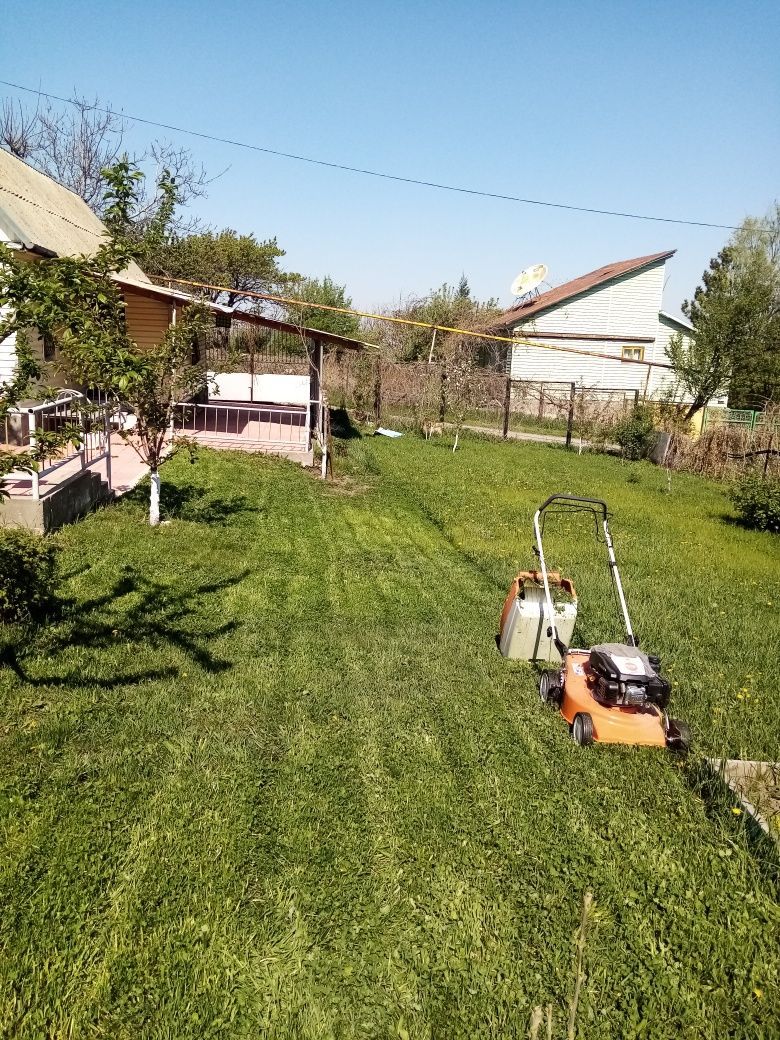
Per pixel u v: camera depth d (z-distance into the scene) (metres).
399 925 3.52
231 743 4.97
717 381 26.06
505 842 4.15
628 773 4.95
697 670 6.91
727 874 3.99
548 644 6.82
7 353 11.91
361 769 4.80
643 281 35.09
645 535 13.09
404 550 10.81
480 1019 3.07
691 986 3.29
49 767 4.50
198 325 10.09
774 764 5.07
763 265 27.81
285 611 7.76
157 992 3.07
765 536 13.76
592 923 3.58
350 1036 2.97
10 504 8.60
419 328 39.41
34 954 3.20
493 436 26.72
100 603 7.17
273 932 3.43
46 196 17.50
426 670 6.54
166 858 3.79
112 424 12.30
